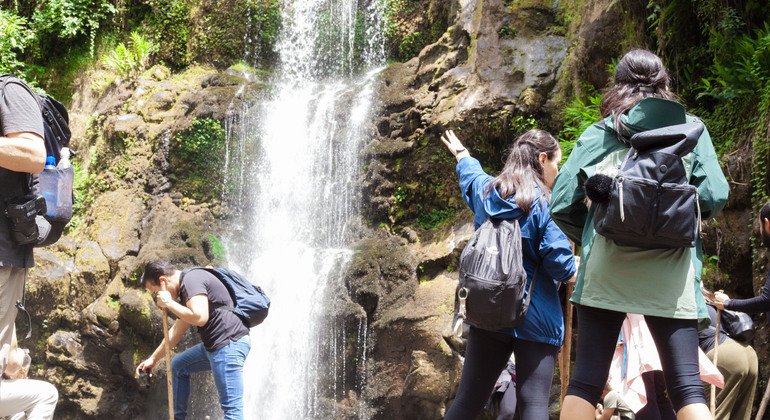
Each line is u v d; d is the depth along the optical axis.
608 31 8.91
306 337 9.12
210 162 11.00
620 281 2.71
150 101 11.58
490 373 3.57
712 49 7.73
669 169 2.56
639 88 2.88
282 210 10.57
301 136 10.89
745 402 5.15
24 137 2.97
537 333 3.44
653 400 4.21
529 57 9.38
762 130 6.59
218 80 11.91
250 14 12.98
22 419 3.74
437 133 9.58
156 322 9.22
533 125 8.98
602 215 2.65
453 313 8.19
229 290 5.44
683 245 2.58
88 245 10.23
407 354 8.47
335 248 10.02
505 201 3.49
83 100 12.53
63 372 9.73
